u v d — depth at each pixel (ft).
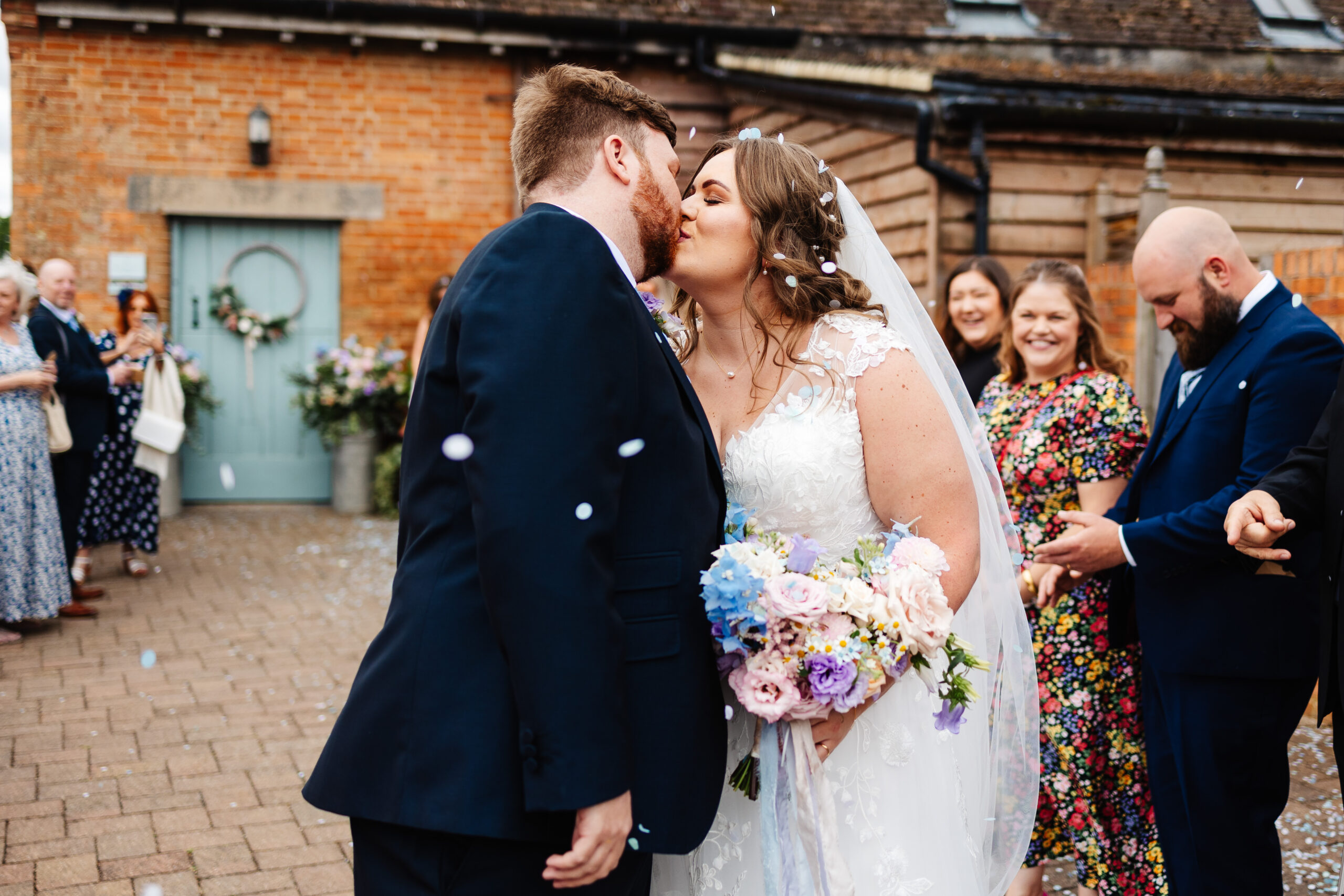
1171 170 23.80
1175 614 8.16
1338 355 7.87
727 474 6.63
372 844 5.43
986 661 7.30
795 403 6.52
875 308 6.88
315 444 32.65
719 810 6.50
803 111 28.04
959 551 6.35
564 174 5.94
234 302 31.32
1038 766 7.70
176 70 30.32
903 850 6.41
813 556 6.04
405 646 5.39
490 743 5.14
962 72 22.94
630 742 5.02
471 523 5.42
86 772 13.00
